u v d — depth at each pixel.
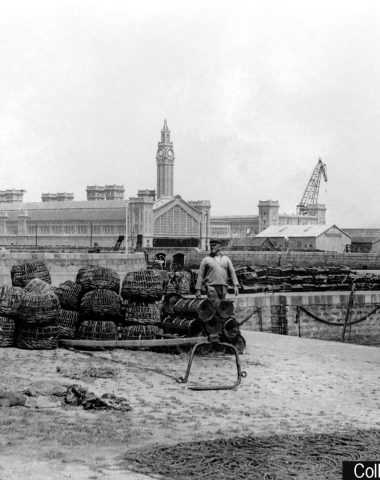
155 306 22.11
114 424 12.33
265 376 17.97
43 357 19.33
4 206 156.38
